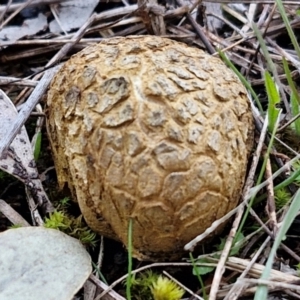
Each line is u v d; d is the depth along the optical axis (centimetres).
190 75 30
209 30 41
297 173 31
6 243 30
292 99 34
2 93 35
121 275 31
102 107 29
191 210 29
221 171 29
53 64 38
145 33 40
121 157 29
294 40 34
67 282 29
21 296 29
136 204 29
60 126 31
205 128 29
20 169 33
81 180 30
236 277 30
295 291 29
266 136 33
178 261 31
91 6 42
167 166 29
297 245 32
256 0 40
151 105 29
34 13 41
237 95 31
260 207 32
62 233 30
